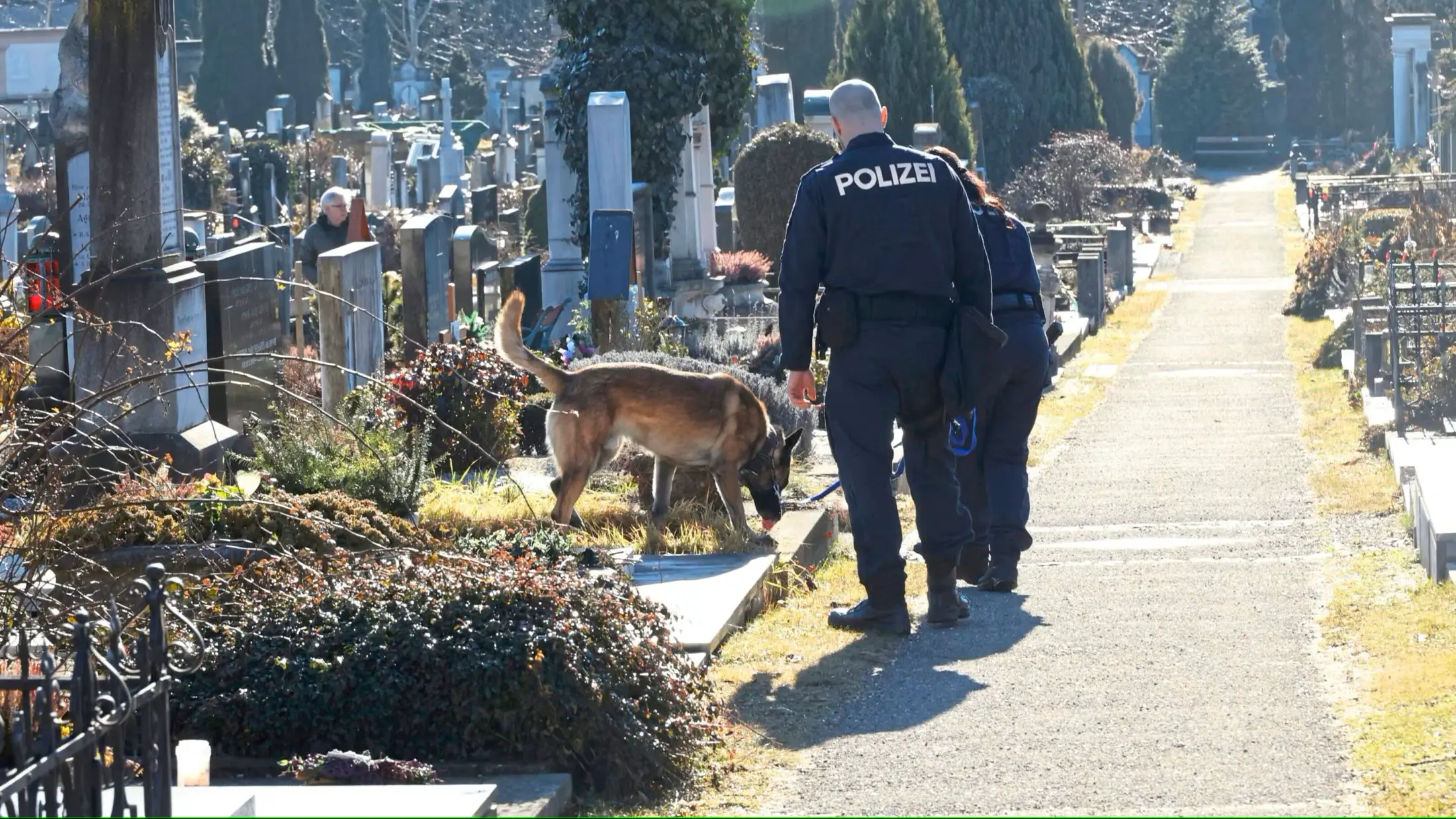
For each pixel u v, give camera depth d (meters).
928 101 72.31
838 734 10.07
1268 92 157.50
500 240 54.22
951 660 11.87
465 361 21.94
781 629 13.27
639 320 28.05
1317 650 11.70
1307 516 19.16
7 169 63.34
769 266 39.81
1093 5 156.38
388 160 72.31
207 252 34.16
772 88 52.72
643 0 35.62
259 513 13.25
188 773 8.72
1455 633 11.74
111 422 10.59
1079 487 22.72
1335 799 8.18
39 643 9.85
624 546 15.88
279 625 9.96
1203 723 9.78
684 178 37.44
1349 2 154.50
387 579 10.30
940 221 12.23
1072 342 43.09
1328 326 46.84
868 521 12.65
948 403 12.34
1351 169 120.81
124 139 19.50
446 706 9.40
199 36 137.50
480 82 126.69
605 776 9.25
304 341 29.67
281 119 95.69
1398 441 22.75
